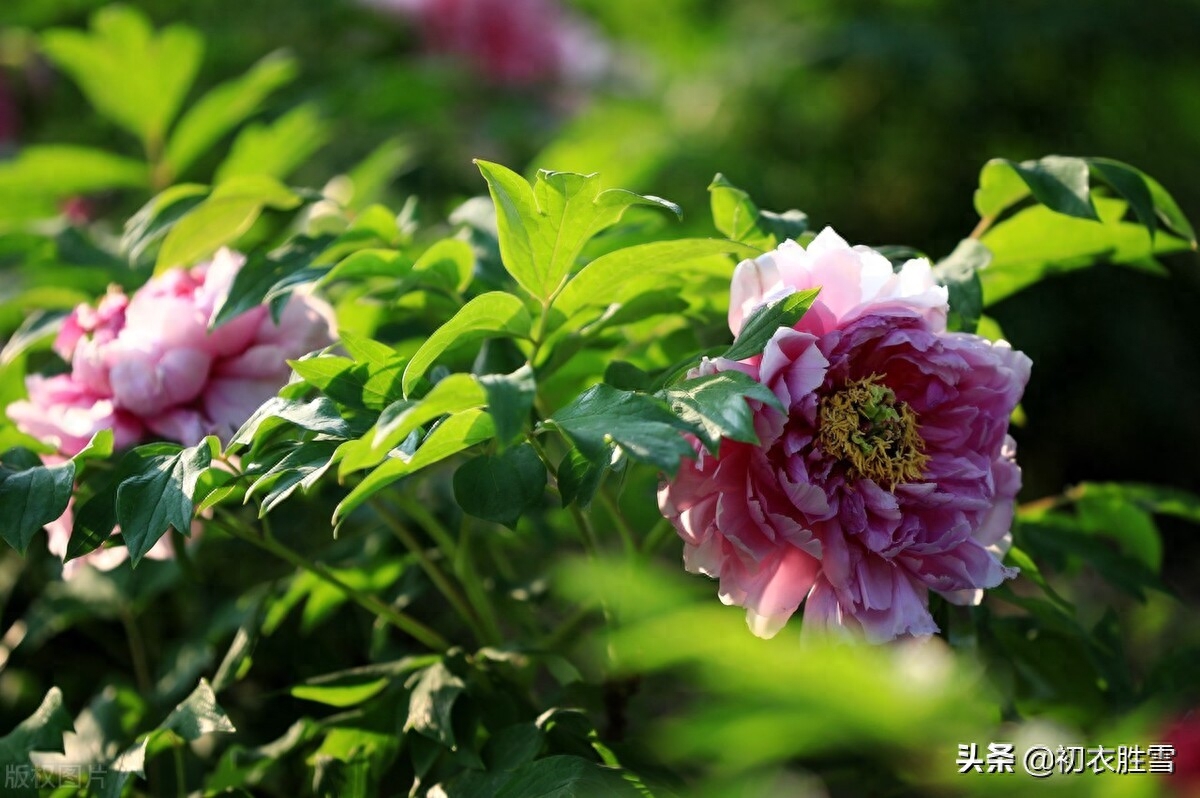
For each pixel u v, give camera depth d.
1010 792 1.12
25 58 2.34
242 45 2.37
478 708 1.33
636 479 1.46
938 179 3.31
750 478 1.22
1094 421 3.16
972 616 1.34
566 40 2.70
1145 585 1.44
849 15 3.33
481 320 1.26
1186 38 3.20
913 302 1.24
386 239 1.41
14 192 1.69
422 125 2.35
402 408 1.17
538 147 2.54
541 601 1.44
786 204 3.20
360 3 2.45
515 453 1.22
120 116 1.83
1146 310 3.13
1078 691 1.43
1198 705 1.40
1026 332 3.04
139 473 1.25
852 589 1.23
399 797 1.36
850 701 1.04
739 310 1.25
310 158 2.34
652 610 1.11
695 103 3.35
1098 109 3.30
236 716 1.50
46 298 1.52
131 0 2.40
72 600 1.52
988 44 3.12
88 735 1.46
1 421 1.45
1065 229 1.38
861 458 1.23
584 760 1.26
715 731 1.06
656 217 1.43
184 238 1.42
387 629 1.55
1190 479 3.15
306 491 1.20
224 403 1.34
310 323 1.36
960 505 1.24
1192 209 3.37
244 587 1.61
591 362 1.39
